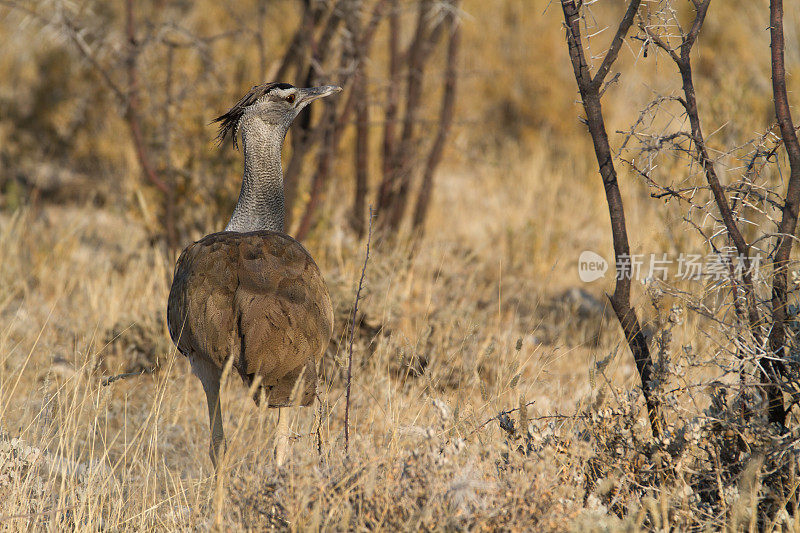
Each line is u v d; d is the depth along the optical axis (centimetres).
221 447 923
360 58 1781
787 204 878
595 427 891
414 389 1205
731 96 2036
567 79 3300
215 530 825
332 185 2153
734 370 869
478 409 1065
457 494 784
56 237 2092
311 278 1022
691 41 888
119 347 1462
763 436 838
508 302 1820
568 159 2900
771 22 875
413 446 929
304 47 1866
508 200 2598
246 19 2742
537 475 804
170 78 1864
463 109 3153
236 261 1012
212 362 984
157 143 2022
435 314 1555
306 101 1197
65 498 989
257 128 1177
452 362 1318
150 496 1025
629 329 936
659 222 1680
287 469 834
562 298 1811
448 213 2508
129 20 1816
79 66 2597
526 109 3259
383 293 1527
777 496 822
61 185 2656
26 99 2820
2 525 875
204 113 1989
